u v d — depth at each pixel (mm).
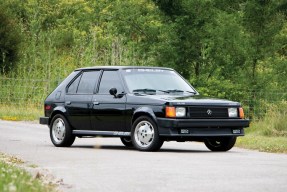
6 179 13906
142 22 47875
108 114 26719
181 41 46250
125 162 21078
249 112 43750
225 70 46281
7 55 65000
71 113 27891
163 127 24984
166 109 24969
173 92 26844
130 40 48469
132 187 15430
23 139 31641
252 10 46594
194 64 47031
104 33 68125
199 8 46188
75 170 18875
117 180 16672
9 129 38312
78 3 81000
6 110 49312
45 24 80438
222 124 25578
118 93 26641
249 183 16109
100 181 16484
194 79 45000
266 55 46406
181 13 46312
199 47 46469
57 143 28141
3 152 24734
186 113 25031
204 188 15273
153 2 46469
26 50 68312
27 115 47969
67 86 28562
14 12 80250
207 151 26391
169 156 23312
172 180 16672
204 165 20250
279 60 46531
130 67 27359
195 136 25109
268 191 14789
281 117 35688
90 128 27391
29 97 54094
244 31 47188
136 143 25750
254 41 46438
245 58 46062
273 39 46688
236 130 26094
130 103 26047
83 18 52281
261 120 38844
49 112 28734
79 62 61969
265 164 20672
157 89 26766
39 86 55031
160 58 46688
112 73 27312
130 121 26078
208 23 46312
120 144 29672
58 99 28531
